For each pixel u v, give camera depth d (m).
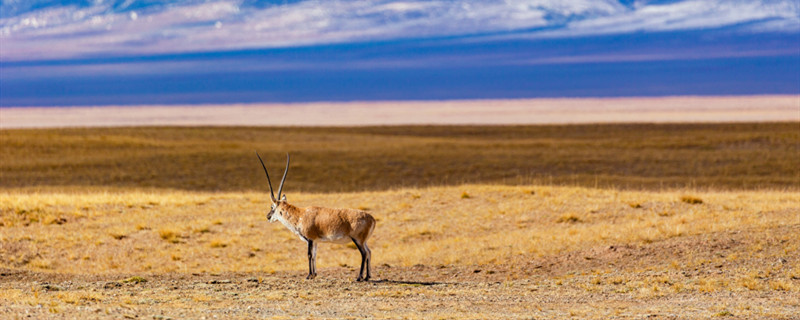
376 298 24.89
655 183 108.38
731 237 35.06
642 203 56.31
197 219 54.69
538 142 184.75
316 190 106.44
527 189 64.25
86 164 131.00
